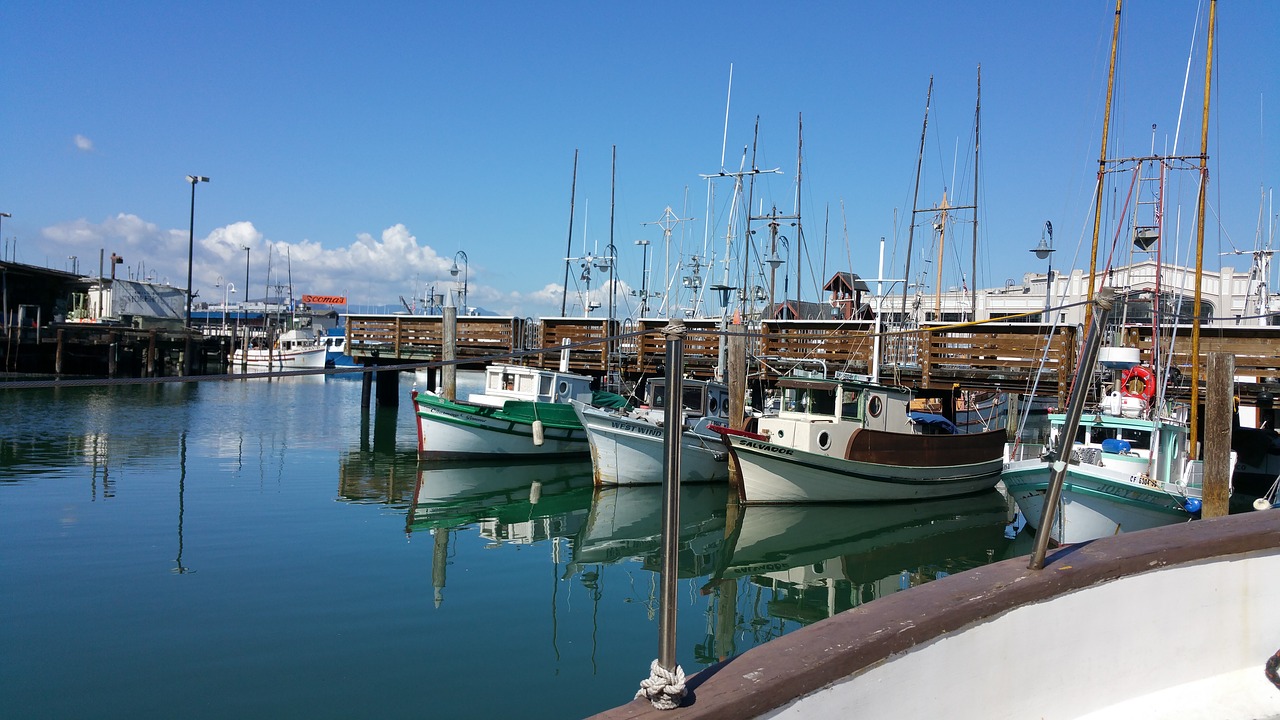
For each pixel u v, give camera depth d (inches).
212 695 329.7
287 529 621.6
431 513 716.0
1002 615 145.4
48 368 2071.9
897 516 762.8
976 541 671.8
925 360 1034.7
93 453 959.0
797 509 765.9
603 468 870.4
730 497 844.6
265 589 469.4
